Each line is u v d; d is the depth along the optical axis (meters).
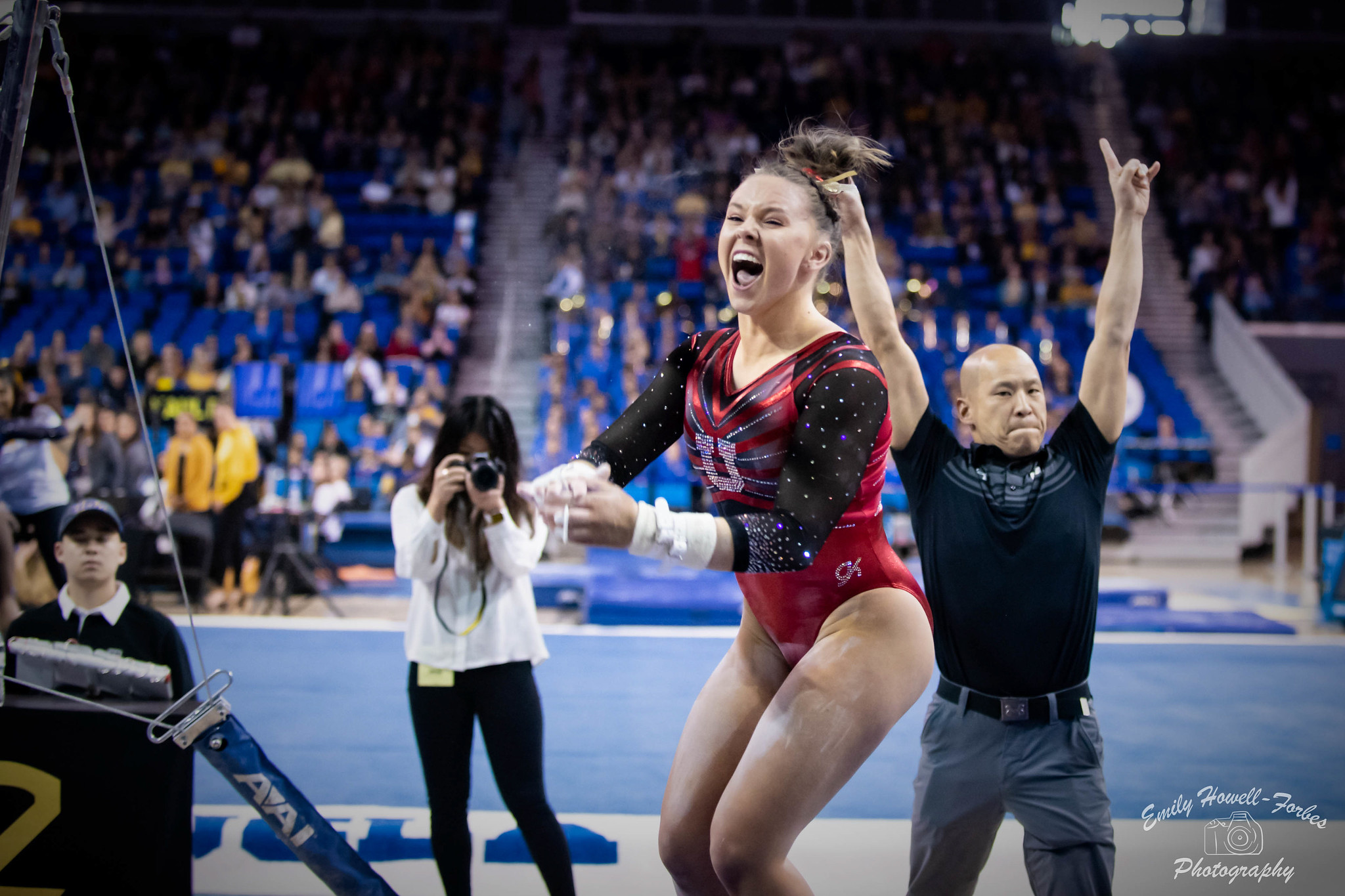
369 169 12.98
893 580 1.93
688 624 5.95
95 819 2.28
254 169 12.83
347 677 4.57
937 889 2.15
